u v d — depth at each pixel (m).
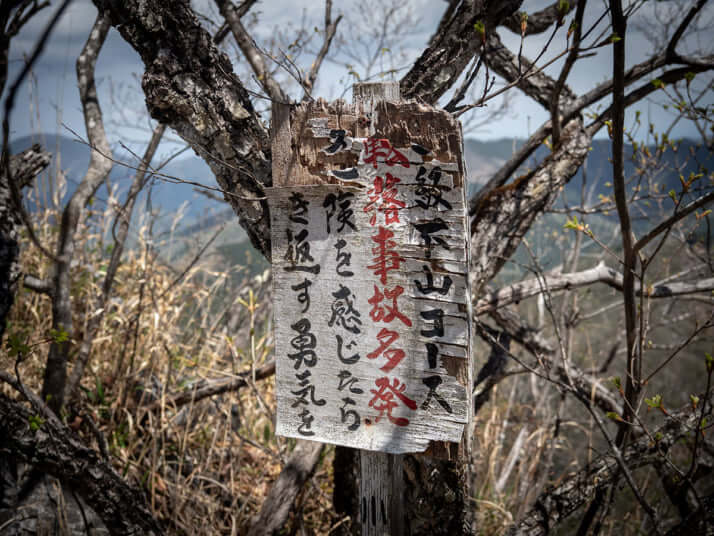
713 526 1.85
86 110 2.19
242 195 1.66
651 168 2.60
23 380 2.44
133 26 1.52
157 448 2.65
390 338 1.45
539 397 3.85
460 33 1.73
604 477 2.16
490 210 2.26
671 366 5.41
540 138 2.47
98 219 3.45
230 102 1.60
